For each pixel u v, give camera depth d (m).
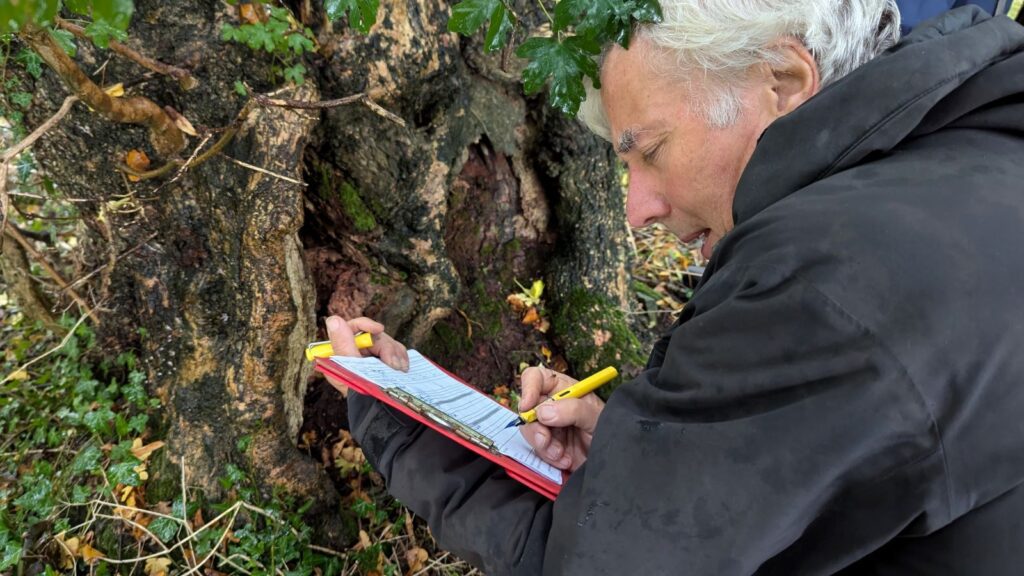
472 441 0.96
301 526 1.77
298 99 1.50
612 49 0.96
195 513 1.75
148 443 1.88
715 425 0.69
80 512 1.75
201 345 1.75
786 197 0.74
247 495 1.77
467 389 1.37
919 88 0.71
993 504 0.67
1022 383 0.62
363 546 1.85
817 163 0.75
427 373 1.36
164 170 1.52
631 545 0.70
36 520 1.69
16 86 1.46
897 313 0.60
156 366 1.84
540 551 0.93
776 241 0.68
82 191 1.66
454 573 1.86
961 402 0.60
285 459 1.80
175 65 1.46
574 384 1.39
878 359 0.60
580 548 0.74
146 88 1.49
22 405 2.00
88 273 1.92
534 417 1.22
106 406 1.93
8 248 1.87
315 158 1.79
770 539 0.66
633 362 2.44
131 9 0.37
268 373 1.70
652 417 0.76
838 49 0.82
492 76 2.00
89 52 1.42
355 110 1.69
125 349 2.01
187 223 1.65
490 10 1.01
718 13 0.82
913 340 0.59
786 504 0.64
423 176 1.92
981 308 0.60
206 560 1.67
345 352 1.22
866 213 0.65
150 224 1.66
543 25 1.97
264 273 1.60
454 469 1.07
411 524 1.94
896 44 0.83
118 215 1.64
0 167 1.29
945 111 0.73
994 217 0.65
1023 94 0.74
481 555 0.99
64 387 2.02
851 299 0.61
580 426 1.17
